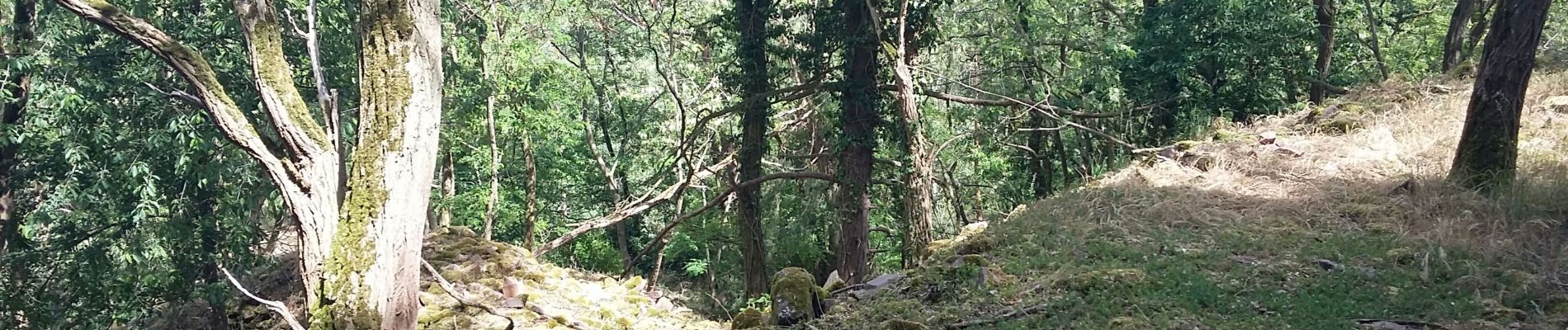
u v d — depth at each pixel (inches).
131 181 474.6
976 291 273.6
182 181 502.3
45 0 475.5
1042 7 754.8
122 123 494.6
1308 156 408.8
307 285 258.5
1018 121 746.8
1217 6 600.4
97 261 506.3
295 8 475.8
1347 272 258.7
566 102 885.2
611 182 964.6
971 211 845.8
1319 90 652.1
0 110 516.7
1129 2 840.9
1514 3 326.6
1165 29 639.1
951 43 775.7
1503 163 327.0
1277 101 622.2
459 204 947.3
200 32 465.4
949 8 698.2
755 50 655.8
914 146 530.3
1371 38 771.4
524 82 829.8
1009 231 342.0
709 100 860.6
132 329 497.4
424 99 265.1
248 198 517.0
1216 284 255.9
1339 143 426.9
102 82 467.8
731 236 880.3
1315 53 683.4
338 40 501.0
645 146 992.9
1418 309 224.7
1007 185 829.2
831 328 271.6
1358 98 545.6
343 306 250.5
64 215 514.6
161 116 486.0
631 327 377.1
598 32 900.0
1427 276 252.1
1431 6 868.0
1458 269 254.4
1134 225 331.9
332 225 262.2
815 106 730.8
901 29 532.7
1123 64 681.0
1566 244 267.6
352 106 527.5
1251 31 604.1
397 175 259.1
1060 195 403.5
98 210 510.9
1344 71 702.5
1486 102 331.0
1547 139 403.9
